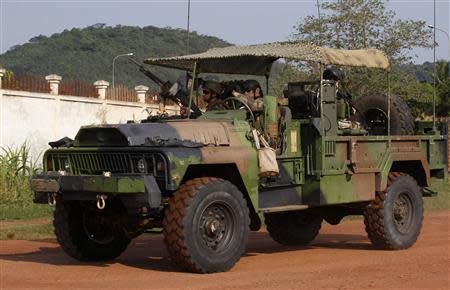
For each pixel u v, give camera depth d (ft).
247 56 30.09
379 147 33.14
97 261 29.58
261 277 24.84
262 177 28.32
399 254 31.40
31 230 41.96
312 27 74.43
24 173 56.90
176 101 30.83
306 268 27.25
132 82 186.60
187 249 24.91
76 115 67.31
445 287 22.77
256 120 29.25
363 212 33.42
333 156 31.01
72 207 28.68
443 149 37.27
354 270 26.55
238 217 26.37
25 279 24.54
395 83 74.33
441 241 35.88
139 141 25.57
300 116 31.71
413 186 34.14
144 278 24.66
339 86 33.63
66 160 27.61
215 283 23.52
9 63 215.10
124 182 24.61
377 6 75.05
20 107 61.77
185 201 24.97
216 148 26.35
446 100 107.96
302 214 34.58
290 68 65.00
